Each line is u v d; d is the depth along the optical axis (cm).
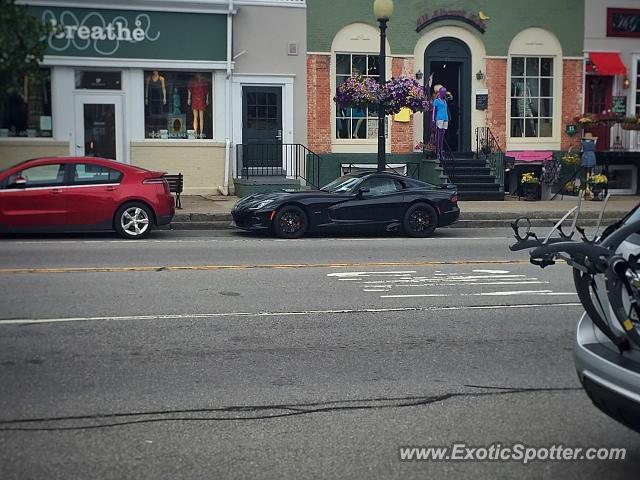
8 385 659
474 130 2431
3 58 1672
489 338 820
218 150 2217
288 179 2184
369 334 828
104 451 531
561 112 2480
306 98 2281
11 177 1494
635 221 487
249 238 1594
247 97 2239
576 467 520
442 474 506
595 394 479
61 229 1512
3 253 1321
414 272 1181
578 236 1542
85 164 1536
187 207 1922
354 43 2311
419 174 2364
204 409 612
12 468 503
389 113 1958
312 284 1075
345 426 583
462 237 1666
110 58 2123
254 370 707
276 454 530
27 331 820
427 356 756
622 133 2508
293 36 2253
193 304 944
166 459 520
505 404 634
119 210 1539
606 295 482
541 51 2452
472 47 2409
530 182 2314
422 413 612
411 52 2361
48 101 2123
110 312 899
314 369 712
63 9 2086
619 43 2506
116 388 655
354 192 1627
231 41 2186
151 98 2184
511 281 1116
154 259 1273
